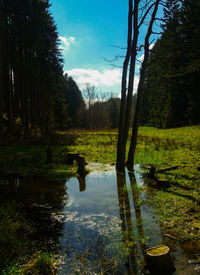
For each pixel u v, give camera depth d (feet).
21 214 12.95
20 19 57.62
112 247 9.37
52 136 59.88
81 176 23.26
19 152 36.52
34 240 9.98
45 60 72.74
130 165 28.14
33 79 69.41
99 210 13.73
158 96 142.00
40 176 23.08
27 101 64.85
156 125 144.15
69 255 8.80
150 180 21.13
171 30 28.12
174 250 9.01
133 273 7.65
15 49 58.54
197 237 10.00
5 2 52.37
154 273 7.54
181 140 56.75
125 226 11.42
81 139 65.82
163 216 12.47
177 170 24.71
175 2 25.76
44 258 8.12
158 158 32.60
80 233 10.69
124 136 26.08
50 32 75.46
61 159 32.37
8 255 8.61
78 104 220.84
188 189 17.54
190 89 114.62
